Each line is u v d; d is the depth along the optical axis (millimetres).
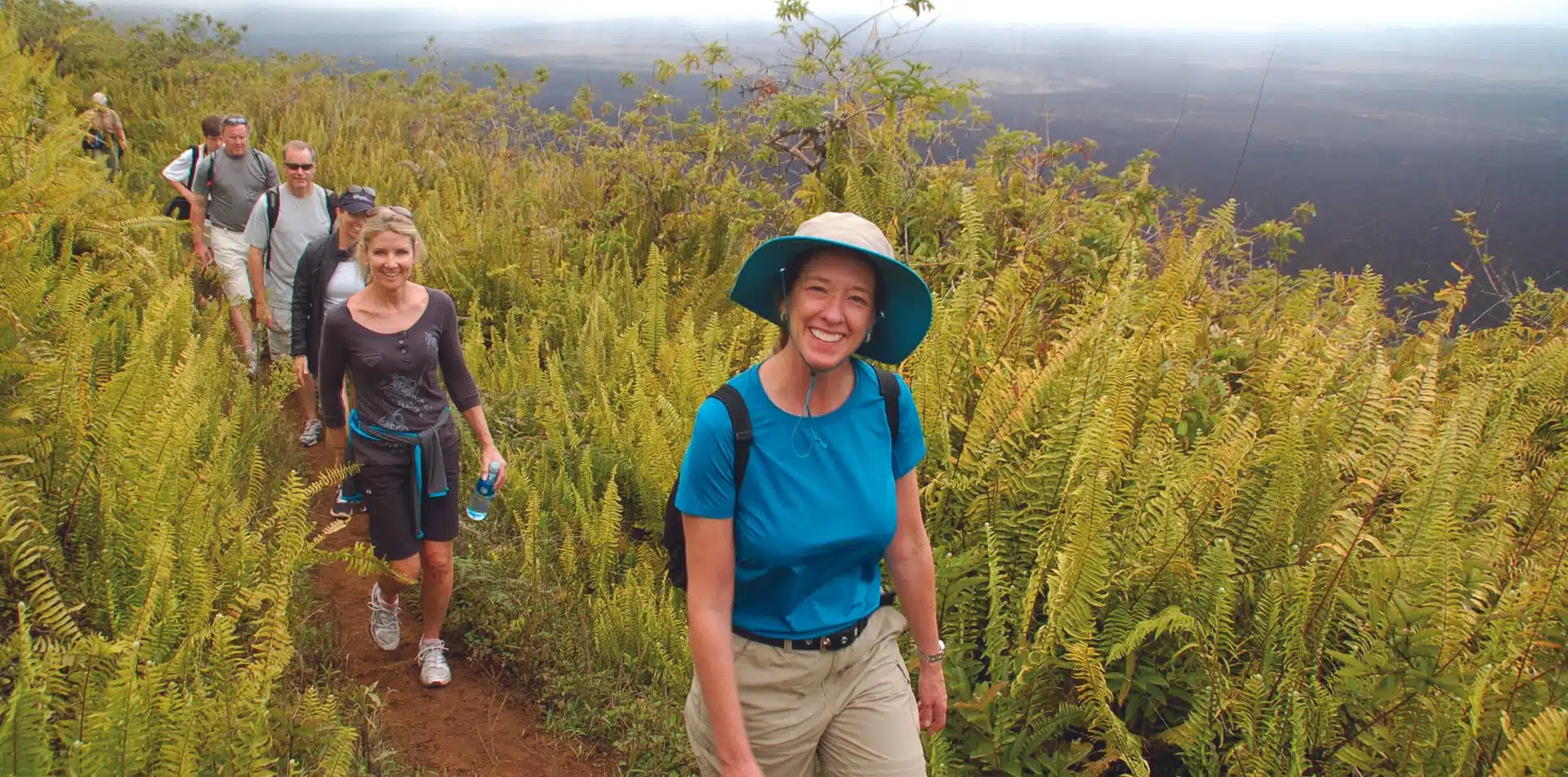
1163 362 4766
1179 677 3430
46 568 3207
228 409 5289
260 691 2887
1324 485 3842
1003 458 3988
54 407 3824
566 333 6719
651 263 6828
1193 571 3434
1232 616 3459
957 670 3367
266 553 3576
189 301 5438
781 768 2279
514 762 3488
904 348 2227
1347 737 3209
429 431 3600
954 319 4844
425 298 3643
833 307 2008
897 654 2385
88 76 15914
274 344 6227
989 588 3580
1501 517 3945
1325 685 3389
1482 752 2895
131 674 2500
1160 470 3840
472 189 11055
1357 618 3408
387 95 16297
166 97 14844
